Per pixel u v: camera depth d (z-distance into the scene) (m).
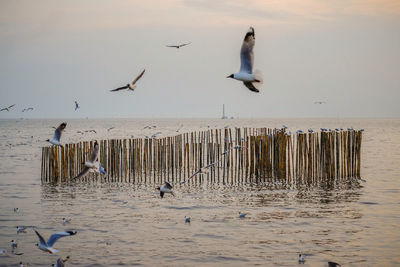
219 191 48.53
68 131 172.12
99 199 44.75
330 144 53.09
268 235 32.88
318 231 33.62
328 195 46.09
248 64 14.06
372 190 48.47
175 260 28.31
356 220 36.53
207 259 28.44
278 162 53.09
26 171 62.88
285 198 44.88
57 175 54.31
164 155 55.75
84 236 32.88
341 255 28.94
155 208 40.97
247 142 52.94
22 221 36.59
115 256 29.03
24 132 180.75
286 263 27.70
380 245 30.66
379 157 81.44
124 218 37.50
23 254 29.34
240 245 30.78
